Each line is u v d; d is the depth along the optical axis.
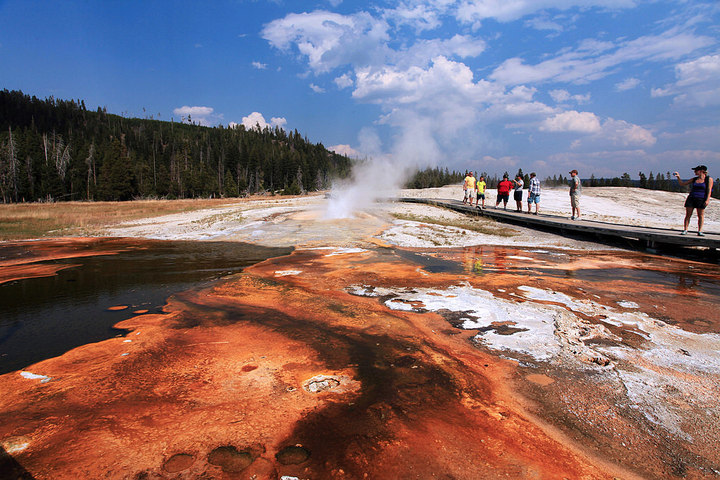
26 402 2.86
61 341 4.09
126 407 2.78
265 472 2.11
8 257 9.49
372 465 2.18
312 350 3.81
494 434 2.49
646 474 2.14
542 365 3.47
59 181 54.91
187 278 7.02
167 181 68.38
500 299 5.53
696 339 4.06
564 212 20.02
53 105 132.38
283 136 192.38
